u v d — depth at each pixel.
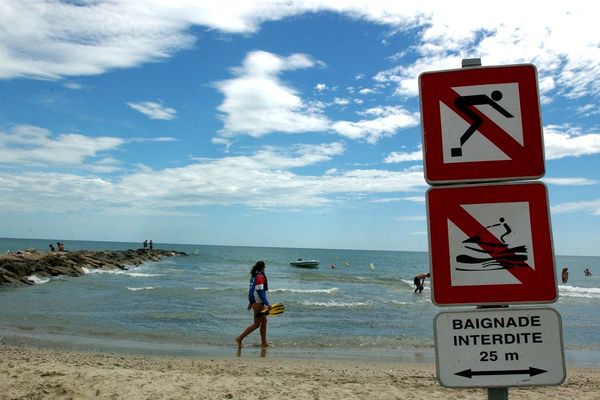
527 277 2.49
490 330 2.50
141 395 5.94
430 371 8.95
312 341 12.72
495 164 2.57
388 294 27.14
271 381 7.13
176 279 36.44
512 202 2.54
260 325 11.95
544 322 2.48
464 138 2.60
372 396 6.41
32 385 6.11
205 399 5.98
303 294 26.09
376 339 13.12
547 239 2.50
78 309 18.12
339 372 8.60
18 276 29.77
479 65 2.63
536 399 6.60
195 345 12.01
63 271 36.62
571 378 8.40
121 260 55.97
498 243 2.52
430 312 18.92
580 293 30.56
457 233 2.55
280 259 90.31
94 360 9.15
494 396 2.51
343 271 57.22
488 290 2.51
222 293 24.58
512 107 2.59
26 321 14.98
